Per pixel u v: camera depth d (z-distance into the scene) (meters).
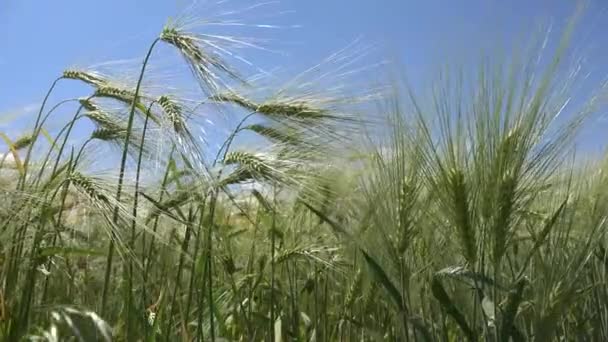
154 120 0.83
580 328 0.81
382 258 0.73
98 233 0.89
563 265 0.71
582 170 0.81
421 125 0.67
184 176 0.80
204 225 0.83
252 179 0.80
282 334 0.97
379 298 0.86
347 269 0.88
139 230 0.81
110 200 0.72
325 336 0.93
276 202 0.96
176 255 0.88
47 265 0.84
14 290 0.72
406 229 0.69
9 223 0.72
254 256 1.01
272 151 0.82
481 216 0.64
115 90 0.84
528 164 0.66
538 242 0.69
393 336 0.84
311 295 1.05
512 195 0.63
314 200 0.84
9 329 0.69
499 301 0.70
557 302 0.69
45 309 0.72
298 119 0.80
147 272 0.80
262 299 1.05
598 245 0.83
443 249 0.74
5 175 0.79
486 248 0.65
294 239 0.98
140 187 0.78
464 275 0.65
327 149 0.80
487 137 0.64
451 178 0.64
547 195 0.79
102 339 0.75
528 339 0.73
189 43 0.79
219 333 0.92
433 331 0.73
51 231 0.79
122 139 0.82
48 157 0.81
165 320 0.87
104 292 0.77
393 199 0.70
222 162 0.80
